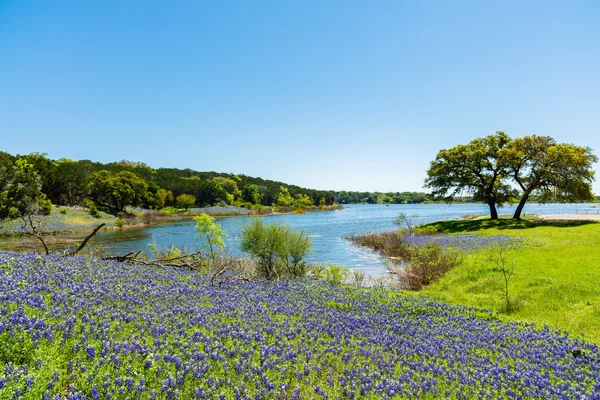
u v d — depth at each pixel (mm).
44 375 5066
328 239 47219
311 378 6672
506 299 15039
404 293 17234
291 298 13352
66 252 16547
